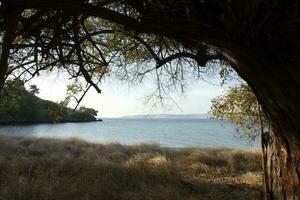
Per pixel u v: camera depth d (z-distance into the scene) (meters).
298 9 2.06
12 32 3.27
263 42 2.24
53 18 3.92
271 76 2.40
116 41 5.75
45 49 4.09
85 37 4.05
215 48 2.61
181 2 2.34
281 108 2.58
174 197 9.34
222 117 12.73
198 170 15.43
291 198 2.87
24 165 12.26
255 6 2.08
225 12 2.18
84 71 3.73
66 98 5.26
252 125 12.90
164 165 14.09
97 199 9.21
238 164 17.06
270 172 3.12
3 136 23.08
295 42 2.18
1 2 3.12
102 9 2.74
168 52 5.39
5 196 8.63
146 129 92.50
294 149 2.77
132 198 9.23
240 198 9.56
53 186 9.56
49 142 22.36
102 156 17.61
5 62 3.33
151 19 2.53
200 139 53.28
